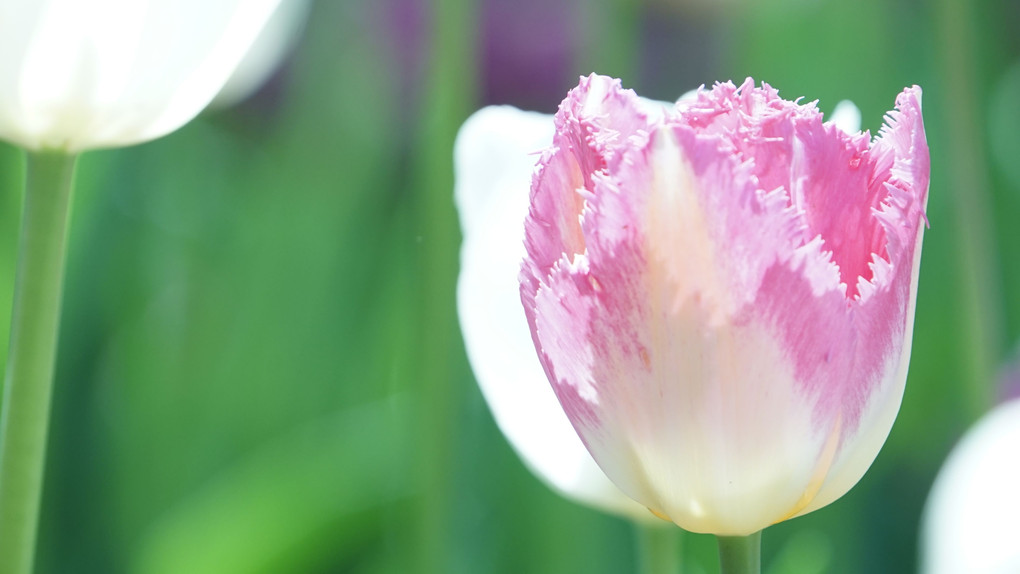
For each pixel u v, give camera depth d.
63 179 0.65
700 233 0.56
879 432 0.57
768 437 0.57
